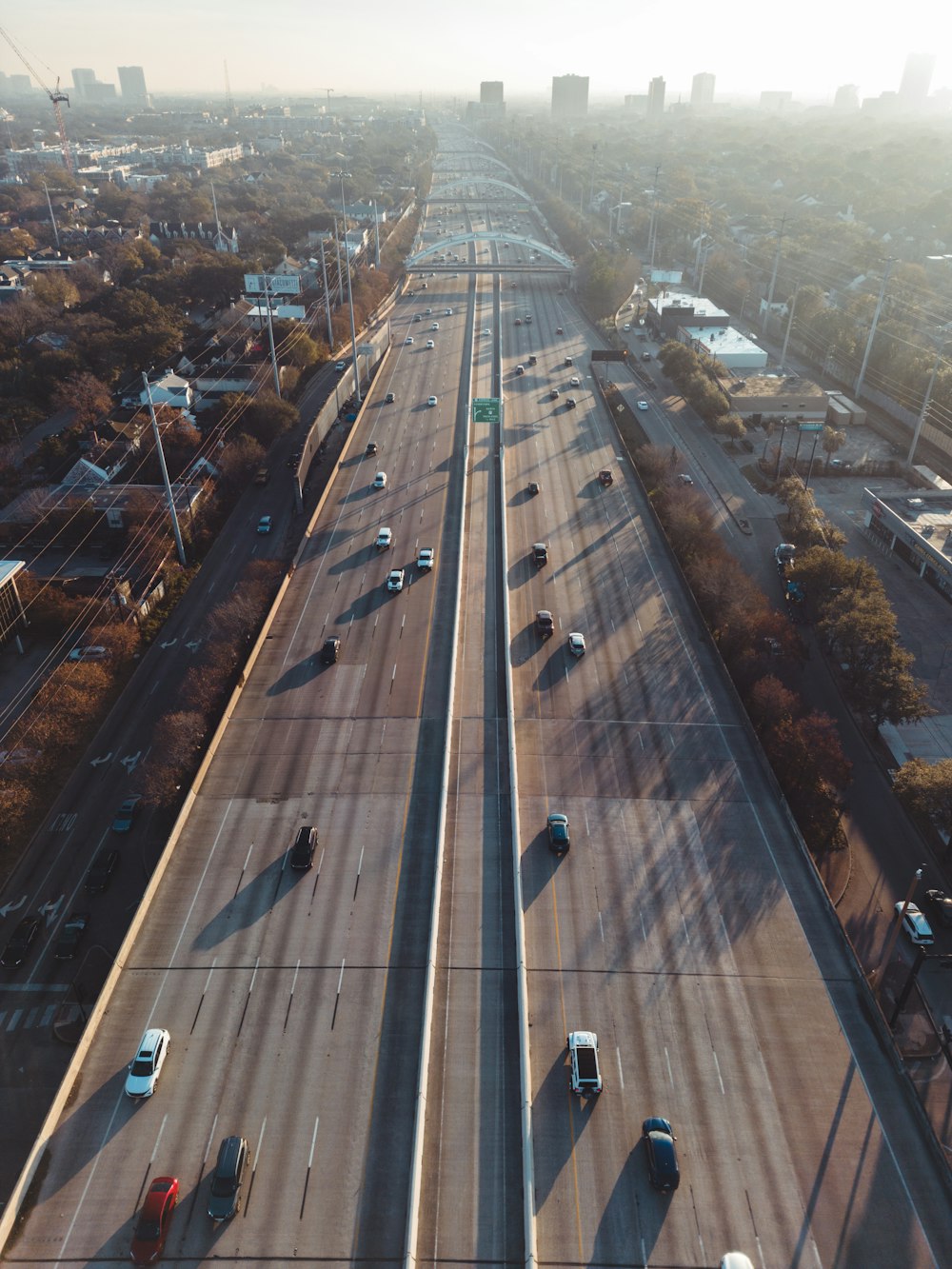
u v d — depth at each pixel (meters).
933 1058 63.62
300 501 139.75
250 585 113.69
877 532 140.12
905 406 184.88
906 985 64.31
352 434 165.75
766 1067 59.81
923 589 125.81
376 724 92.25
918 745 96.81
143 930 68.81
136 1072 57.38
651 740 90.69
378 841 77.69
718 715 94.50
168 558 127.19
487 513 137.50
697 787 84.44
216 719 92.69
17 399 175.00
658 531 132.50
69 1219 50.66
